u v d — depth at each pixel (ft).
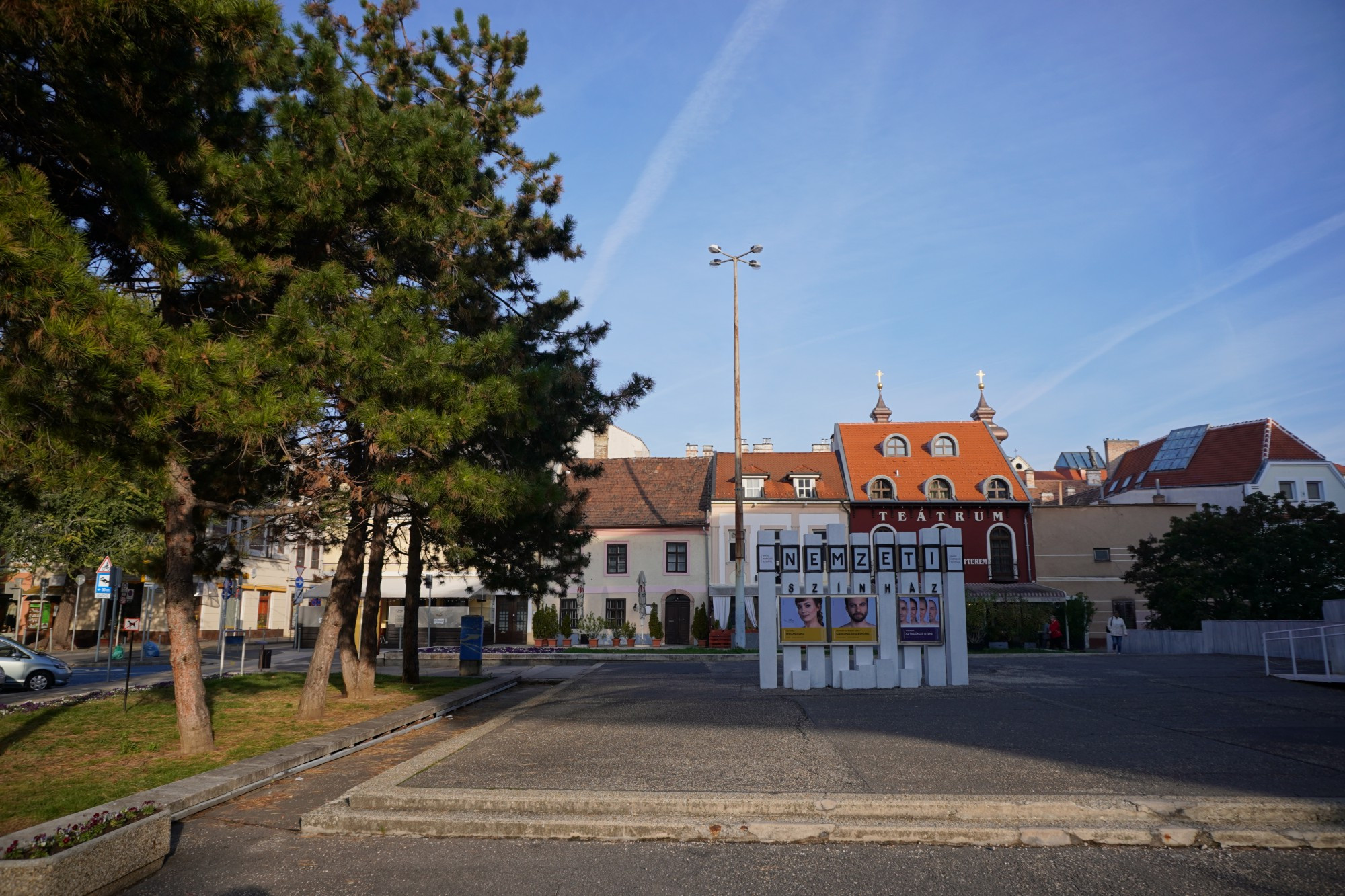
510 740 33.99
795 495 151.02
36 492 30.94
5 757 31.30
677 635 143.33
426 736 39.70
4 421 23.91
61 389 24.49
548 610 122.72
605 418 56.34
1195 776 25.00
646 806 22.36
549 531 59.36
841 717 39.50
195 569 46.70
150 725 38.93
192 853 20.84
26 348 23.12
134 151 28.09
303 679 64.34
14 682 67.10
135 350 24.00
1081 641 124.67
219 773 27.78
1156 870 18.37
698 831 21.11
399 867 19.48
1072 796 22.33
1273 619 104.17
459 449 39.11
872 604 53.52
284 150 31.89
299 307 30.55
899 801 21.79
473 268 41.93
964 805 21.56
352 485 37.45
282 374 30.12
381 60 43.50
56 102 26.32
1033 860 19.15
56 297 22.48
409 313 33.19
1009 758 28.27
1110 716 38.42
